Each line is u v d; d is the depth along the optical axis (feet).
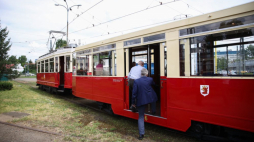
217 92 9.88
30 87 53.31
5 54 44.16
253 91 8.66
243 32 9.23
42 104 24.50
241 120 8.98
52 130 14.40
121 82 16.21
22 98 29.45
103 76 18.62
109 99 17.69
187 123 11.20
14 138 12.67
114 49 17.29
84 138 12.63
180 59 11.76
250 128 8.68
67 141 12.18
